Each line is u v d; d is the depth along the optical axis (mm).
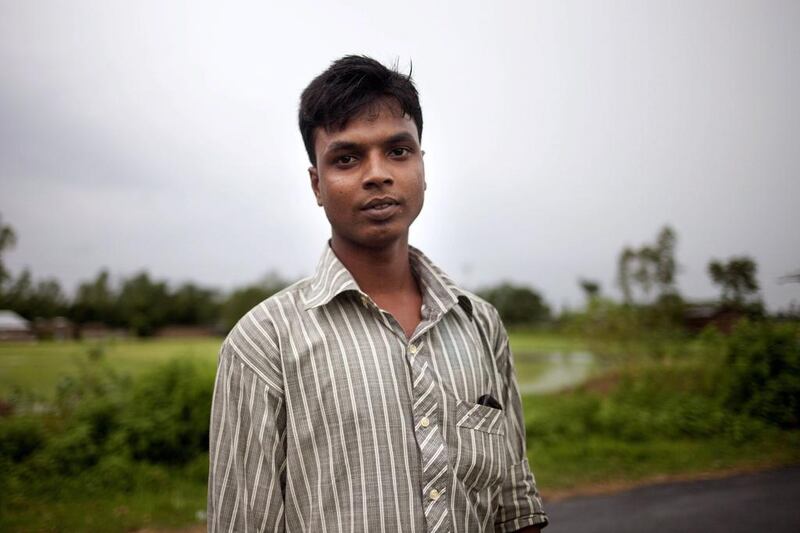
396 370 1323
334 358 1307
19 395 7801
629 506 5824
